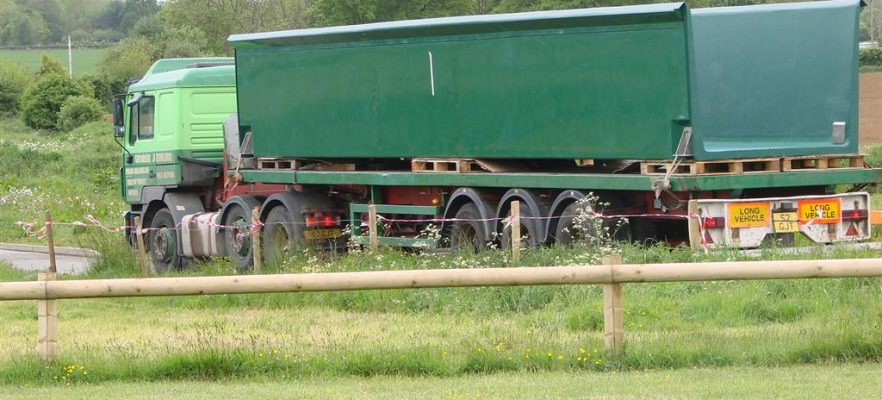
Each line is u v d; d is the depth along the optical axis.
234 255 36.62
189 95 39.22
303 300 26.81
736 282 23.23
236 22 143.12
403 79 31.83
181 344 20.64
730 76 28.97
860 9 28.81
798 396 15.26
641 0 93.69
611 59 27.25
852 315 19.86
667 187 26.30
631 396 15.52
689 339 19.02
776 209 27.06
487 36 29.70
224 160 38.31
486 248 29.44
